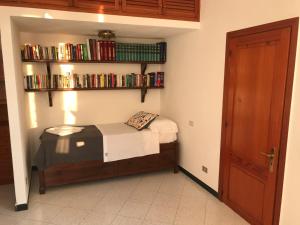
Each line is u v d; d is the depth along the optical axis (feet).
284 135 7.16
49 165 10.58
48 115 12.91
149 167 12.44
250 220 8.68
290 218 7.19
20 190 9.30
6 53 8.38
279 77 7.21
